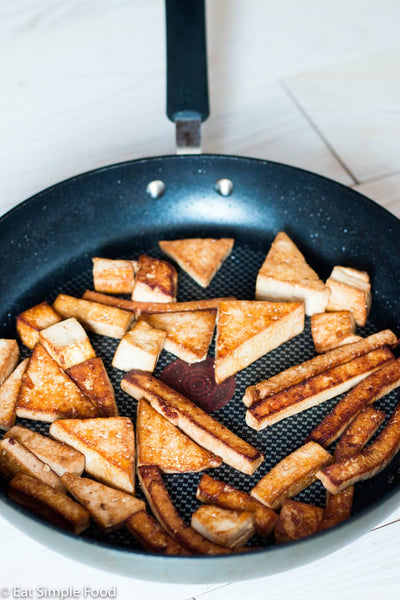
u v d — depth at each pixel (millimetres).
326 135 759
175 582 477
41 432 550
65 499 503
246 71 813
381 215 610
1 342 573
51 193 623
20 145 747
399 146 753
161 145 746
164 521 501
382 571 535
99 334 601
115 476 519
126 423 533
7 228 606
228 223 674
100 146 746
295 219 661
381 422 549
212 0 881
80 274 647
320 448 529
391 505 468
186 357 582
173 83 650
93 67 815
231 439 531
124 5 875
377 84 804
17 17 861
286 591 529
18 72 811
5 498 462
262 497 511
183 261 631
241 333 571
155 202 669
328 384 555
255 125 766
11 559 534
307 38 847
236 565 454
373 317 616
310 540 450
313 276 607
